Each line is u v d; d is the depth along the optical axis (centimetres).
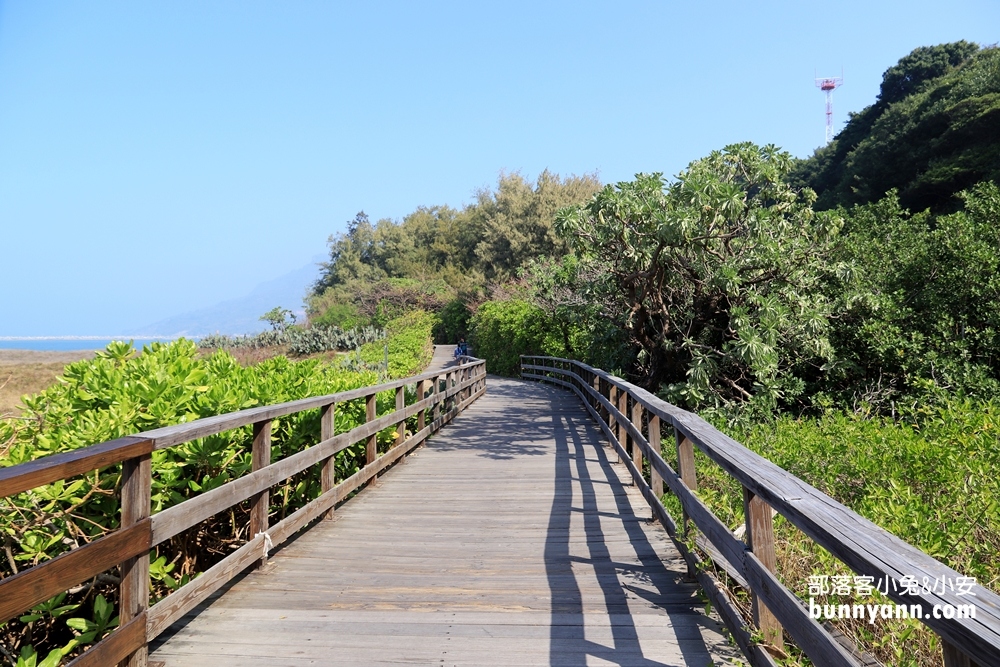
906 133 3088
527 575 397
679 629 316
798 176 4653
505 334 2736
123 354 507
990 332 847
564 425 1131
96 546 240
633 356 1209
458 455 841
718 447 297
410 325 4038
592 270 1202
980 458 461
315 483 553
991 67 3066
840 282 989
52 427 382
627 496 598
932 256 943
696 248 932
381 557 434
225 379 515
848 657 170
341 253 7056
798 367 992
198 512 317
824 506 197
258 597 362
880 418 816
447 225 6328
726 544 289
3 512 298
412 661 286
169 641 306
